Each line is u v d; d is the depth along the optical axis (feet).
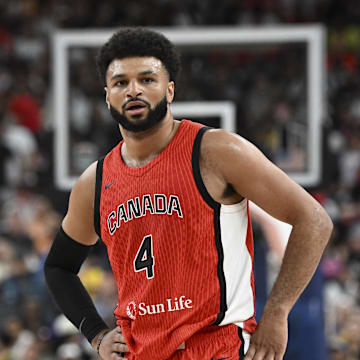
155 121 21.07
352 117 108.47
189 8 117.08
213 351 20.90
